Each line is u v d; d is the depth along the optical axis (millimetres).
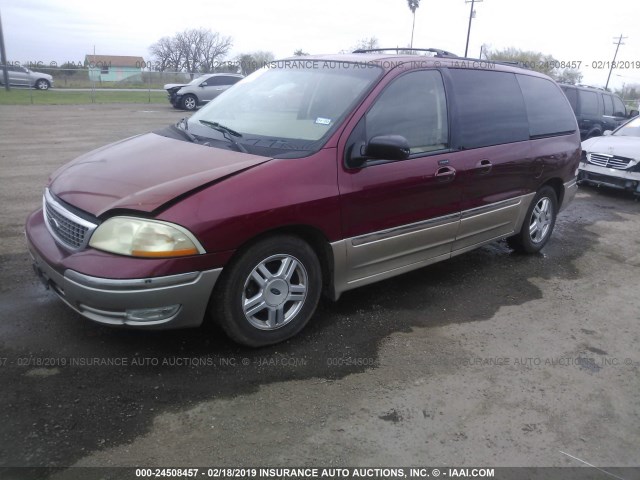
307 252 3436
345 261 3627
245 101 4238
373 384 3184
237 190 3041
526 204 5199
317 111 3742
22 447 2492
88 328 3521
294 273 3479
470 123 4426
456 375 3348
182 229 2854
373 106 3707
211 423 2752
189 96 22328
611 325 4215
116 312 2869
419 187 3930
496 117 4723
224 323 3209
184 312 2988
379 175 3660
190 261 2881
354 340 3658
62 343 3342
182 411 2820
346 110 3629
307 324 3818
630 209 8375
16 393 2854
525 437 2840
